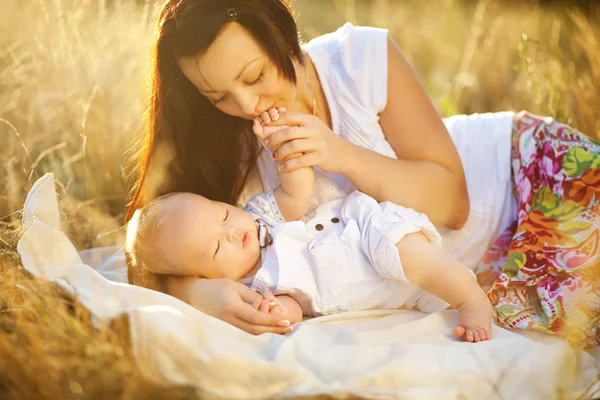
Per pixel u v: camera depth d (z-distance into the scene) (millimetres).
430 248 2674
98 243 3473
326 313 2756
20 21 4492
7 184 3518
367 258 2746
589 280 2766
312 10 7113
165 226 2779
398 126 3121
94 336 2287
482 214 3229
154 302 2459
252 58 2619
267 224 2912
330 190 3068
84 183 3895
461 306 2613
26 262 2600
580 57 5488
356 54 3092
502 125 3396
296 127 2795
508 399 2283
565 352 2457
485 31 6766
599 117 4258
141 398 2113
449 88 5457
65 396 2098
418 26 6961
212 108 3039
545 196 3113
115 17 4707
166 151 3082
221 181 3201
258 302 2594
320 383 2256
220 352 2232
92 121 4023
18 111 4043
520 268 2891
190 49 2637
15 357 2141
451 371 2318
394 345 2428
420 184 3012
